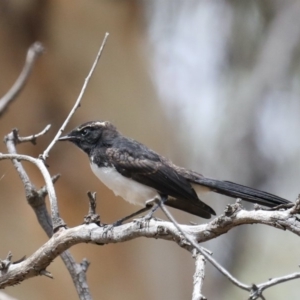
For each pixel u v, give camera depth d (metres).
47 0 13.30
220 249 17.53
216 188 8.84
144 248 14.12
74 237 6.41
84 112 13.53
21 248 12.80
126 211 13.48
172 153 15.47
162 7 18.41
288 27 17.41
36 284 12.91
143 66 14.98
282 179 17.12
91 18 13.78
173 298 14.29
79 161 13.08
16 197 12.88
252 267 17.53
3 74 13.15
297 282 16.58
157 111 14.98
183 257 14.62
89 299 7.40
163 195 8.81
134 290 13.86
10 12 13.21
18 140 7.99
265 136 17.06
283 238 17.95
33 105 13.06
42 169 6.58
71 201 13.02
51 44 13.41
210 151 17.16
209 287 17.08
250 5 18.19
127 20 14.48
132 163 8.79
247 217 5.14
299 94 17.14
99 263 13.63
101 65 13.88
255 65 17.53
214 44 18.44
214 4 18.61
